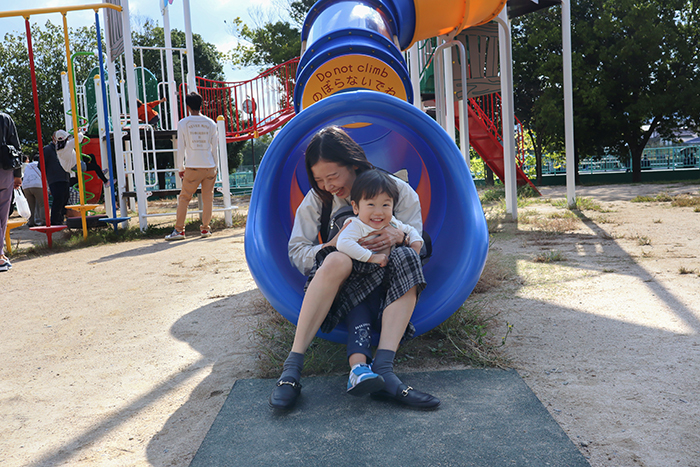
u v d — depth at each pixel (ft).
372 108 8.46
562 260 14.42
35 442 6.04
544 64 63.82
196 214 36.37
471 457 5.04
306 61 12.45
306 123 8.40
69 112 35.68
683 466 4.81
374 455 5.17
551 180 74.49
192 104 23.71
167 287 13.91
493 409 6.02
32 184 31.53
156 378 7.74
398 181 8.46
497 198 39.75
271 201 8.72
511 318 9.51
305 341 6.70
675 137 70.38
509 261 14.52
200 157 23.52
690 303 9.80
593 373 6.98
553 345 8.09
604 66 62.95
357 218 7.39
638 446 5.18
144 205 26.30
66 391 7.48
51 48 83.30
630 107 60.64
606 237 18.07
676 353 7.49
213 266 16.60
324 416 6.10
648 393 6.31
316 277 6.77
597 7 63.46
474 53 24.08
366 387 6.07
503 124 24.53
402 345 8.33
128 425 6.31
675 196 33.30
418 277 6.80
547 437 5.35
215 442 5.60
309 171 8.21
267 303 11.07
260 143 173.17
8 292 14.47
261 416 6.16
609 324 8.94
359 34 12.44
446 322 8.76
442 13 16.30
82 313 11.75
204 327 10.09
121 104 35.42
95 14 23.71
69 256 20.57
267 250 7.93
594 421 5.71
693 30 61.46
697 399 6.10
